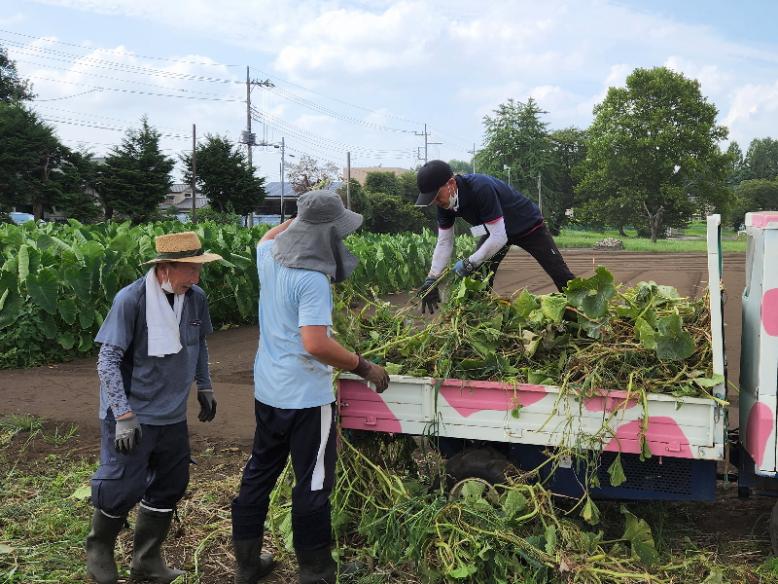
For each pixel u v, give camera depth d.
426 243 24.31
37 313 10.11
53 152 46.25
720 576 3.86
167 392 3.88
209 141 54.66
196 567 4.10
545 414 3.96
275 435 3.74
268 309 3.74
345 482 4.39
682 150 77.44
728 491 5.26
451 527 3.95
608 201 78.56
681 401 3.74
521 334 4.32
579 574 3.73
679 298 4.42
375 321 4.83
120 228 14.32
